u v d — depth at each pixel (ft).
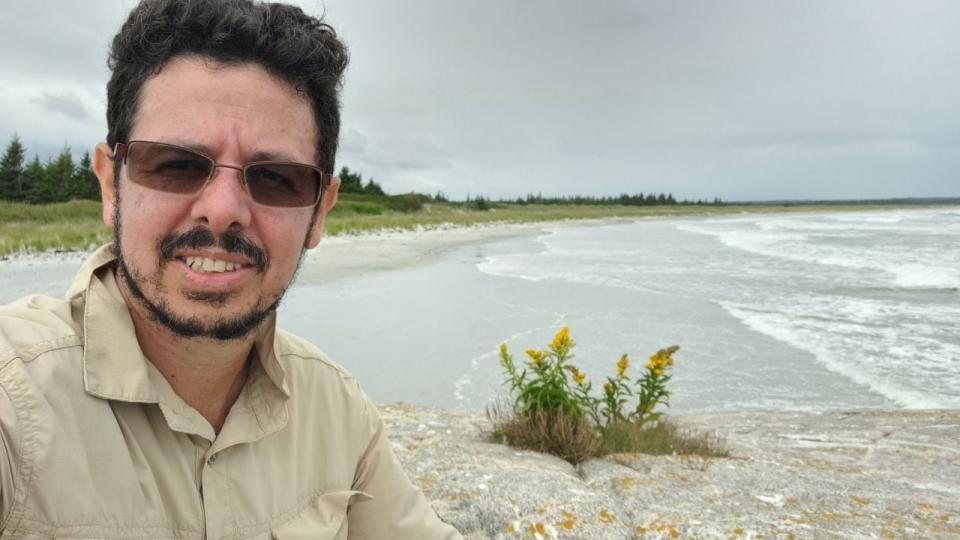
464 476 12.30
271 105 3.99
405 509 5.18
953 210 396.16
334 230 128.77
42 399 3.20
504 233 163.63
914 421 21.81
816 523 11.27
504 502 11.10
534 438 15.83
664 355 17.44
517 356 30.40
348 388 4.96
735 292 52.42
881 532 10.99
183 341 3.88
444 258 83.97
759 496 12.72
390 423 17.90
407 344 32.68
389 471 5.17
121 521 3.33
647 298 48.57
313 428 4.57
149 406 3.73
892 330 37.63
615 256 89.61
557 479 12.49
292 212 4.10
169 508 3.66
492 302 45.73
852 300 48.57
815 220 245.45
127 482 3.40
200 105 3.84
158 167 3.77
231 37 3.87
